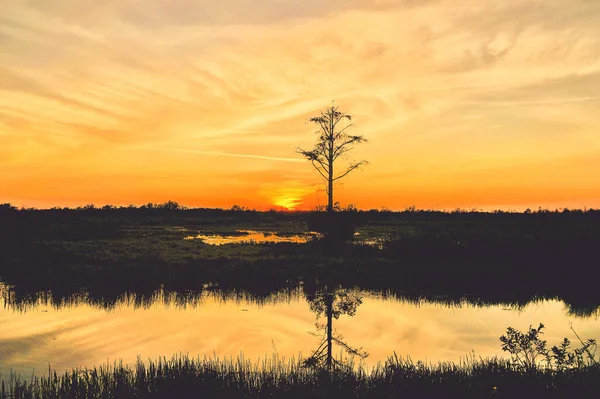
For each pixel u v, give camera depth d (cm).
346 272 2634
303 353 1275
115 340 1386
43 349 1290
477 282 2497
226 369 987
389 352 1304
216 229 5725
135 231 4934
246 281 2386
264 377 953
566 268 2784
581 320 1708
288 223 7069
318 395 888
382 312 1834
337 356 1242
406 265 2859
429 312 1841
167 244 3688
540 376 941
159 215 7450
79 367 1131
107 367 999
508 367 985
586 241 3080
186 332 1491
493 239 3206
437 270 2703
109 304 1902
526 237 3241
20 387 880
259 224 6775
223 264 2741
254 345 1358
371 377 964
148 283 2292
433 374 962
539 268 2772
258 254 3162
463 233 3400
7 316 1686
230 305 1923
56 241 3675
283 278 2456
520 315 1794
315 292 2219
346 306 1941
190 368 977
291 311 1831
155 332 1484
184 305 1906
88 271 2472
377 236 4703
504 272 2664
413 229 5209
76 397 873
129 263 2694
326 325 1616
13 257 2905
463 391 904
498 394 885
